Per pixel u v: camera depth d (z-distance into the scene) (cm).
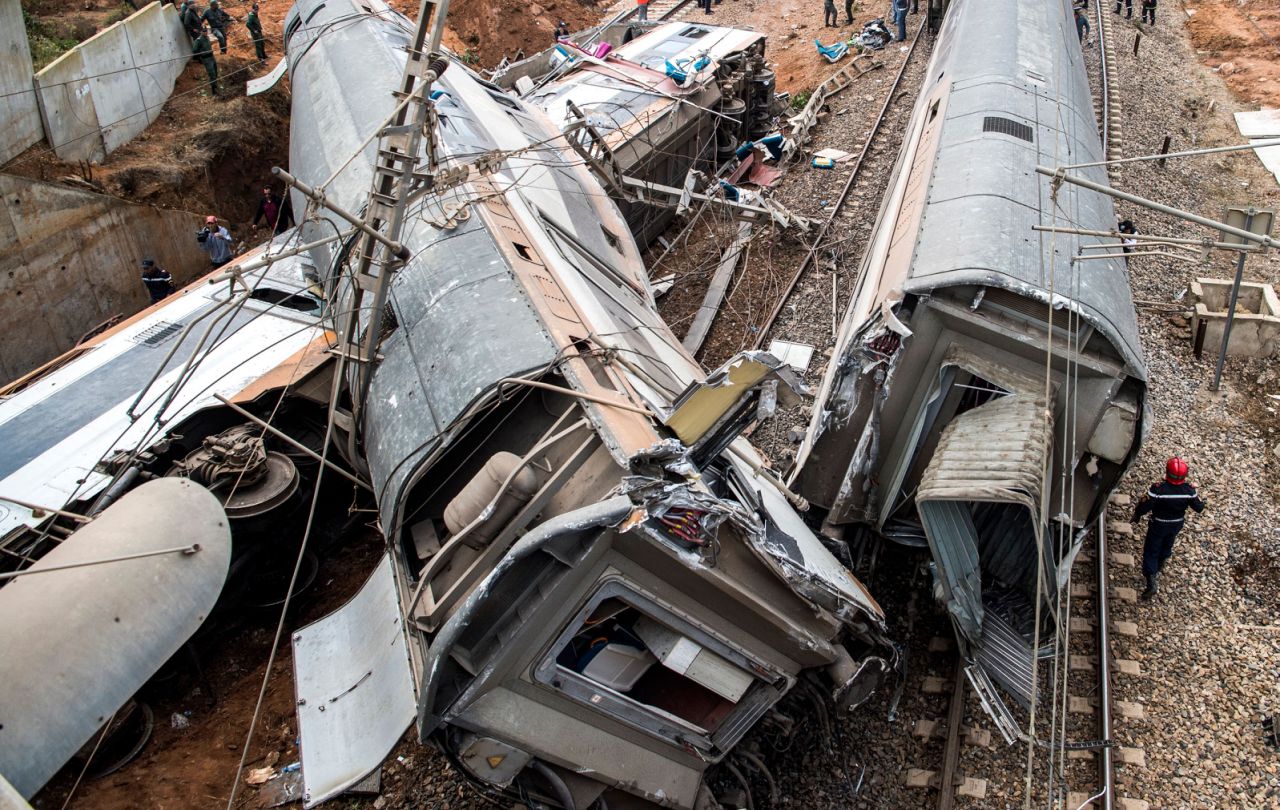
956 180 966
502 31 2662
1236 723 807
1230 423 1177
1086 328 779
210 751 898
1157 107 2155
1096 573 962
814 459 924
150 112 1873
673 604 623
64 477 938
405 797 814
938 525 781
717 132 1939
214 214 1816
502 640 575
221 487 953
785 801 777
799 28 2905
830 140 2064
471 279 803
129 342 1170
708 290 1552
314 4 1609
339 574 1113
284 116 2073
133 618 488
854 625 683
